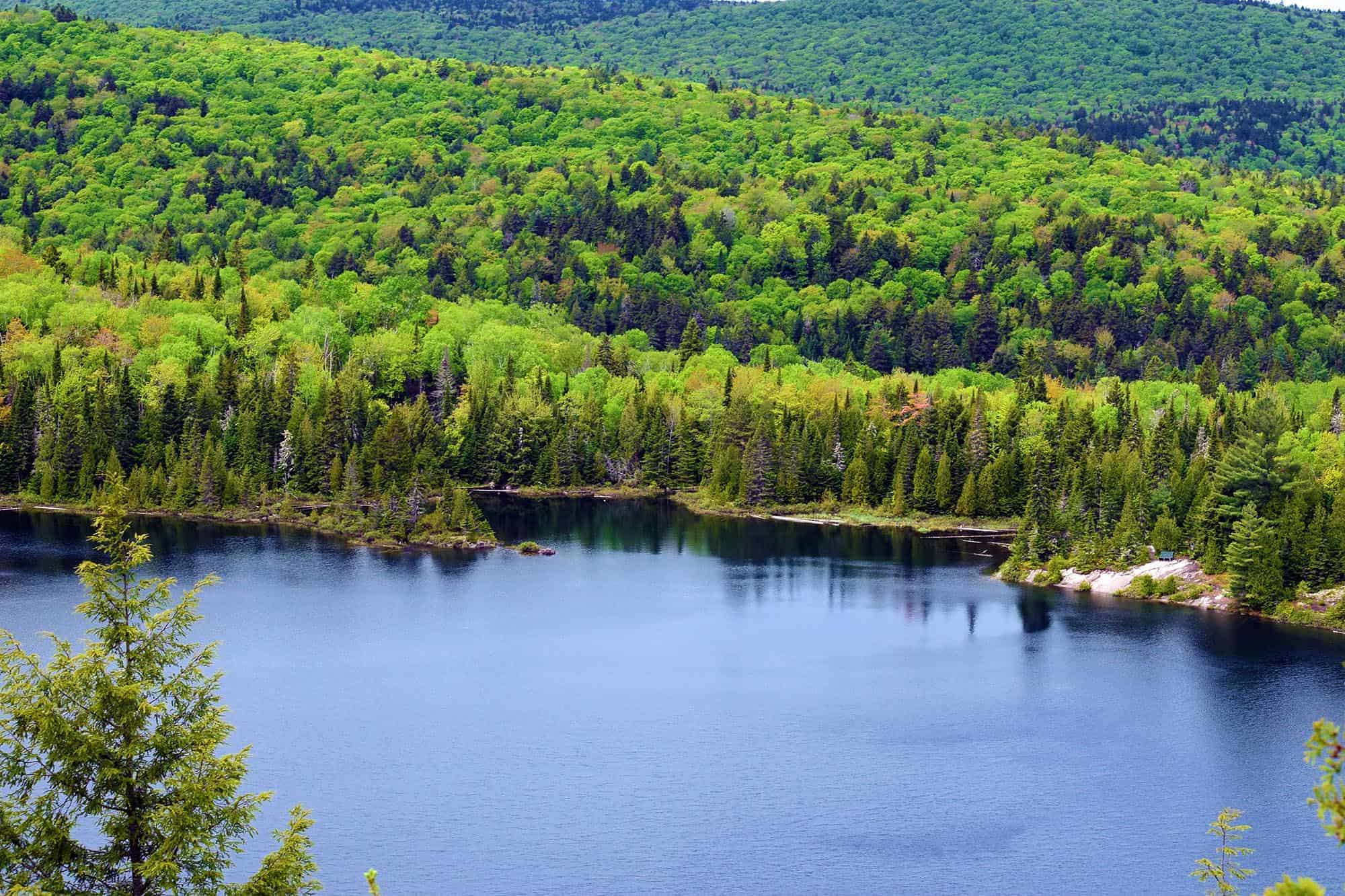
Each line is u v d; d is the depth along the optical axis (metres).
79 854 74.31
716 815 143.25
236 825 76.62
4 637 111.88
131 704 74.62
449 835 137.75
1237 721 174.00
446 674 190.50
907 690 186.12
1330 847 138.75
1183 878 131.62
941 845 137.38
